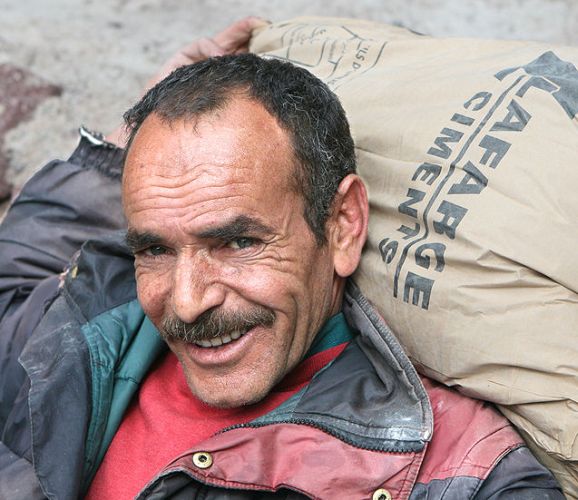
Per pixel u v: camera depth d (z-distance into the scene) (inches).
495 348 61.1
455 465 61.9
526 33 131.0
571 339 59.8
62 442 67.8
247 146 60.7
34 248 85.3
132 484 68.3
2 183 121.2
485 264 61.1
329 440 63.1
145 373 73.1
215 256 62.0
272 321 63.2
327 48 80.4
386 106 69.7
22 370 78.0
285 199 62.1
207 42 96.1
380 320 65.7
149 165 61.3
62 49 132.3
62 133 124.3
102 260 76.5
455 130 65.1
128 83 129.0
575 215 60.2
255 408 68.2
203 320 62.4
